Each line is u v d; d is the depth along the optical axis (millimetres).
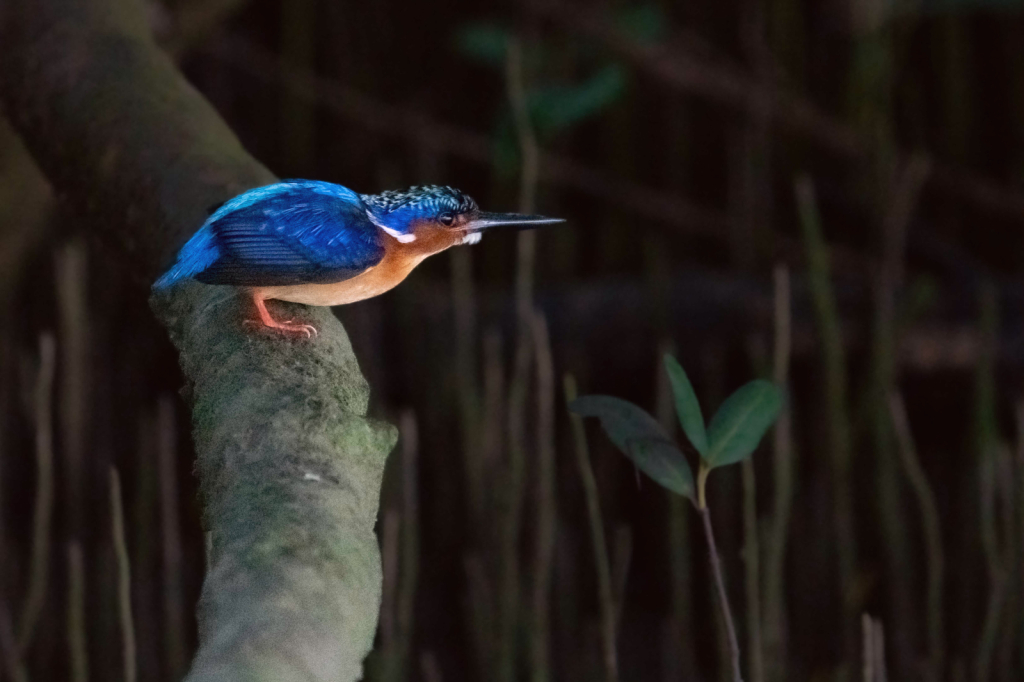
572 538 6219
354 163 9055
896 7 8211
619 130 8617
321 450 5145
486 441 5609
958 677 5543
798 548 6102
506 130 7246
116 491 5375
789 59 8906
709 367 6887
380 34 9266
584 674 5637
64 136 5383
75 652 5504
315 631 5086
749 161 8328
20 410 6766
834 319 5664
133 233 5344
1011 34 8766
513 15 8609
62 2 5414
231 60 8766
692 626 6051
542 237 8289
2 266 5629
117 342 7371
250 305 5219
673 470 5246
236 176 5336
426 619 6453
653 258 7848
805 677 5867
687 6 9016
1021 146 8727
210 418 5168
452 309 6961
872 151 7855
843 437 5656
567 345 7004
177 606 5574
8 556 6215
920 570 6199
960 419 6930
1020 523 5547
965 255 7812
